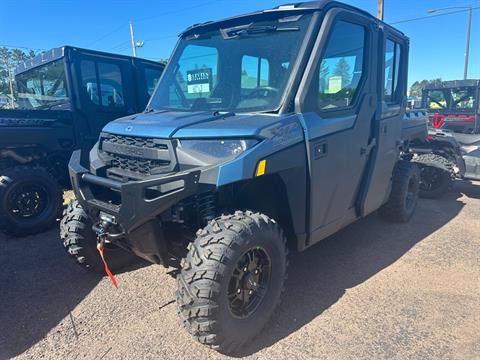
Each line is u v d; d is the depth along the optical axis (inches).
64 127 227.9
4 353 108.0
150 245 111.3
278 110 115.6
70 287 145.2
